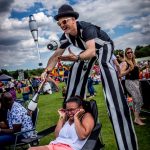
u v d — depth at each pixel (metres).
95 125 3.56
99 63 3.61
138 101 6.29
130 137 3.53
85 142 3.53
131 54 6.08
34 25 3.50
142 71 11.80
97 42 3.57
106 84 3.57
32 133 4.80
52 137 6.28
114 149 4.91
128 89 6.33
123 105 3.54
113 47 3.74
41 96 18.64
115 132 3.51
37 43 3.59
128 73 6.20
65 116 3.79
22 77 18.45
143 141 5.12
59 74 19.02
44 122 8.38
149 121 6.55
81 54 3.22
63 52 3.96
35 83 18.83
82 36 3.42
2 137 4.61
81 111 3.53
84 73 4.08
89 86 13.97
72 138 3.56
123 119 3.52
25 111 4.80
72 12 3.34
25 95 14.73
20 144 4.66
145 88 7.17
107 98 3.54
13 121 4.66
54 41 3.56
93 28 3.46
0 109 5.18
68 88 4.20
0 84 25.17
